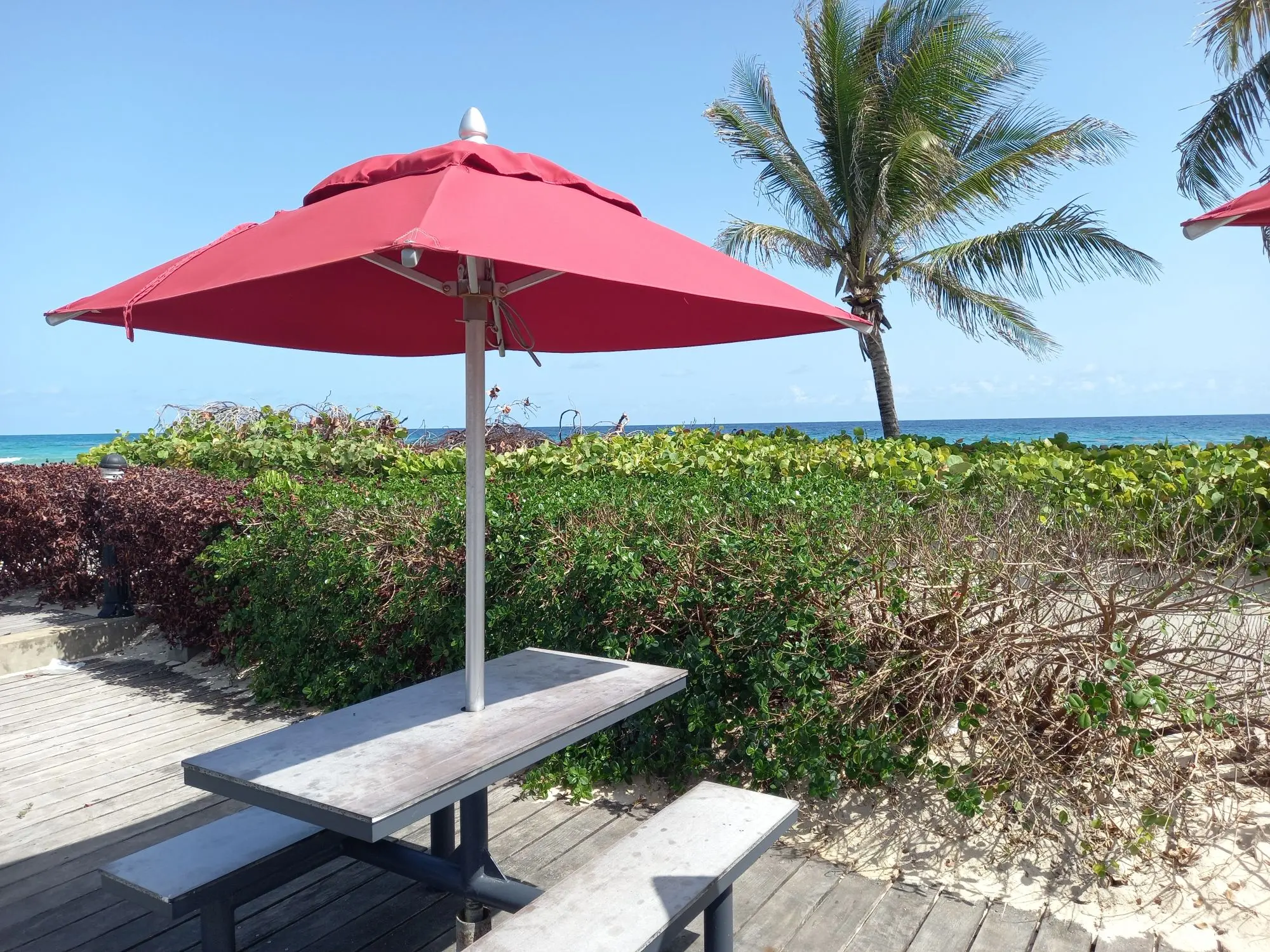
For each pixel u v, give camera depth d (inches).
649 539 152.8
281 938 112.7
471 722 99.5
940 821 135.0
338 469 362.0
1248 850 123.0
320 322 129.0
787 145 608.4
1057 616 135.1
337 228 75.2
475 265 100.7
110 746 181.6
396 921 116.5
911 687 138.1
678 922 84.5
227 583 221.8
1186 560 141.7
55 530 283.9
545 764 157.9
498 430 444.5
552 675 119.5
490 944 79.4
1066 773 135.2
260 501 224.5
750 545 145.0
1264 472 198.4
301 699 206.1
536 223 76.7
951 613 134.0
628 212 99.7
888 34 559.5
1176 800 127.8
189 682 225.1
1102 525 151.9
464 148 88.3
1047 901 117.0
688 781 153.3
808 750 137.6
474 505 102.9
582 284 117.4
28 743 183.8
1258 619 132.9
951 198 553.9
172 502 231.9
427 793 79.4
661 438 346.6
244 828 105.5
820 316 90.6
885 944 109.0
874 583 139.8
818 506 157.9
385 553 189.2
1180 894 116.3
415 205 75.5
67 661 244.2
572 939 80.0
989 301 565.3
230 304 111.2
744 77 603.8
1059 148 504.4
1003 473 216.2
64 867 132.4
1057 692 135.4
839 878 124.6
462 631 175.6
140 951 110.6
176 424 445.1
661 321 125.3
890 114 551.2
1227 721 126.0
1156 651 133.7
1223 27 420.2
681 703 148.2
